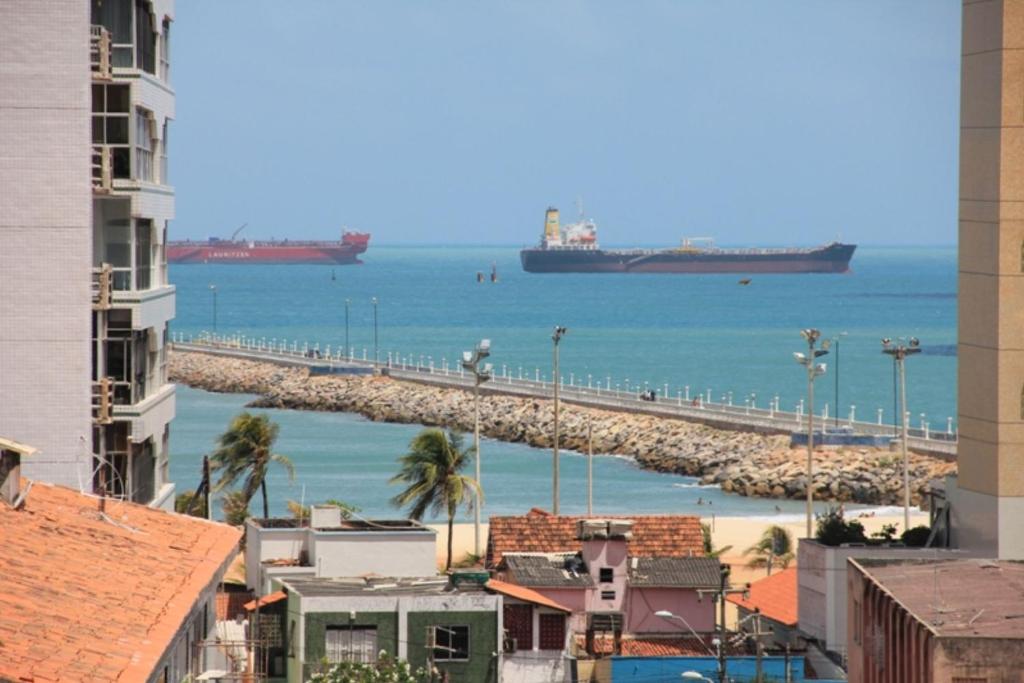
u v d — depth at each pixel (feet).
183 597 450.71
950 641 505.66
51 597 404.57
